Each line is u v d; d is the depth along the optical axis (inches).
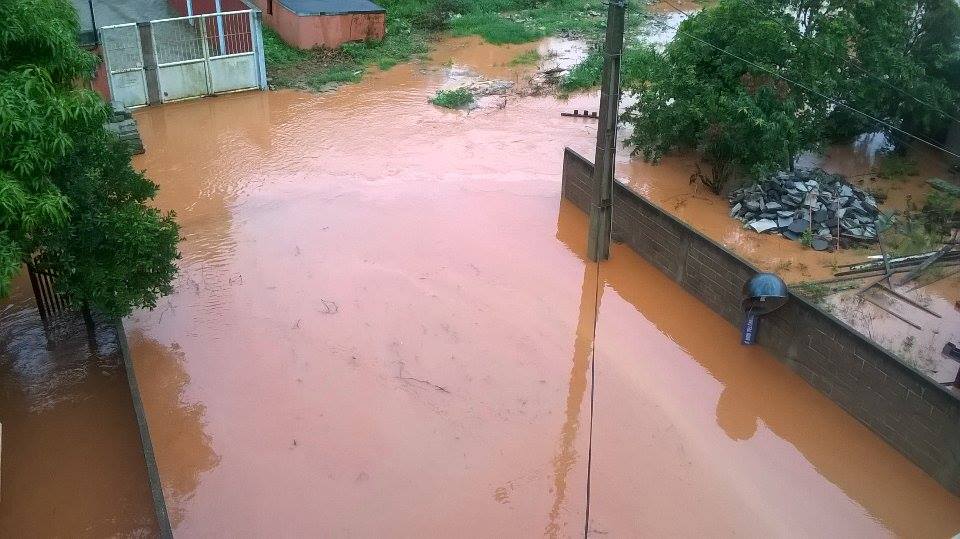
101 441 374.6
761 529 337.1
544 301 485.1
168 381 410.3
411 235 551.2
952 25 687.7
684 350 449.4
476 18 1059.9
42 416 386.9
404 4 1082.7
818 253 536.4
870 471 367.9
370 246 536.4
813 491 358.0
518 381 417.7
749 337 439.5
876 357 373.7
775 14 647.8
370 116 763.4
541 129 739.4
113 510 341.4
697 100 618.5
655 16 1119.6
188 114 765.3
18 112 305.3
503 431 384.8
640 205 521.7
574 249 542.0
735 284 455.2
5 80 315.3
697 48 634.8
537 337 452.1
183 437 377.4
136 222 381.7
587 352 442.3
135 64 757.3
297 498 347.6
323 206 589.9
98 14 986.7
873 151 724.0
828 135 726.5
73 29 398.9
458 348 440.5
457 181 633.0
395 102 799.1
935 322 462.9
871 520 343.6
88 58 390.0
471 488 353.7
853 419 394.9
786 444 384.5
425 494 350.3
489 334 452.8
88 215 370.9
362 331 450.9
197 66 789.2
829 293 490.0
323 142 705.0
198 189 615.2
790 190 582.9
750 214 578.6
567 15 1112.2
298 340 442.6
